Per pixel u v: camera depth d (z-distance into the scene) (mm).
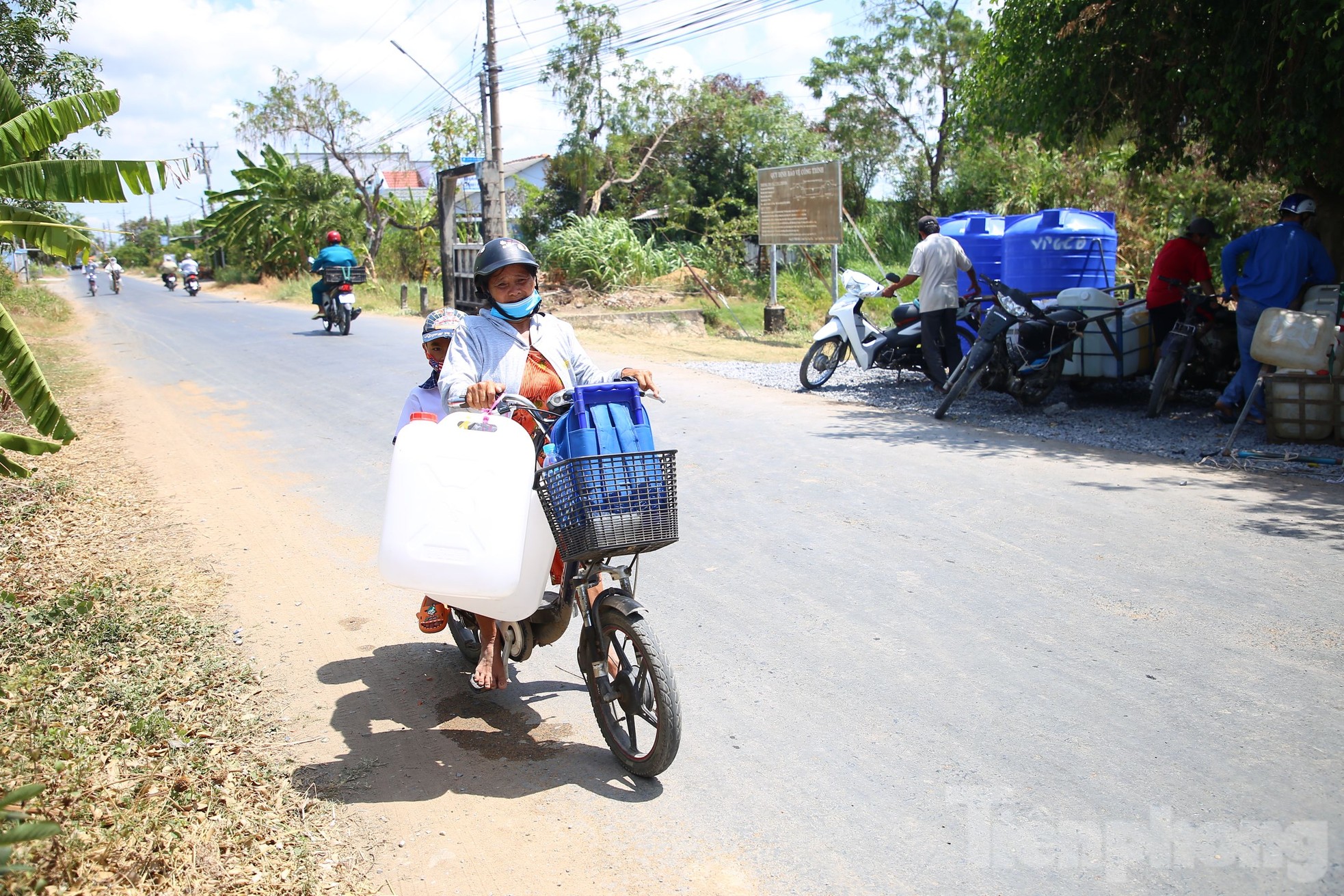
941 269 10453
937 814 3172
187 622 4727
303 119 33438
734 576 5270
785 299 22016
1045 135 10617
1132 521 5938
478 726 3875
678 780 3438
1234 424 8633
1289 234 8250
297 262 37281
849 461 7602
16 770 3250
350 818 3232
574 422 3314
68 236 5445
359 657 4488
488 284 3732
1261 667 4043
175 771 3381
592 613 3521
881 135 31031
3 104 5543
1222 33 8688
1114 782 3301
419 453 3236
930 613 4695
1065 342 9609
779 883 2881
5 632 4516
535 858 3025
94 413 10359
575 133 29719
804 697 3959
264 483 7426
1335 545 5422
